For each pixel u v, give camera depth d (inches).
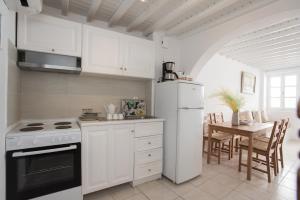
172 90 93.9
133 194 82.0
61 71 84.5
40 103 85.4
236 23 92.2
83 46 81.3
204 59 117.0
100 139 77.4
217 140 125.2
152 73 105.0
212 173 106.5
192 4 81.2
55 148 63.9
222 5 80.4
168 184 91.9
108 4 87.0
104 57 87.1
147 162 92.1
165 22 100.1
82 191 73.0
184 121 91.9
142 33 119.9
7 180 57.0
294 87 217.0
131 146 86.8
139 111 111.9
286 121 109.3
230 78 186.1
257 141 110.7
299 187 18.7
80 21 98.3
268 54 166.2
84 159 73.5
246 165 105.2
